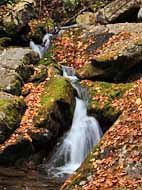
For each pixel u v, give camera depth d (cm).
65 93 1149
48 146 1090
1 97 1106
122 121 941
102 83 1252
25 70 1257
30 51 1347
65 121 1137
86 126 1141
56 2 1898
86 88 1245
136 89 1153
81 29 1573
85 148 1114
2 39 1475
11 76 1196
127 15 1602
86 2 1881
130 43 1295
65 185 781
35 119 1080
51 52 1510
